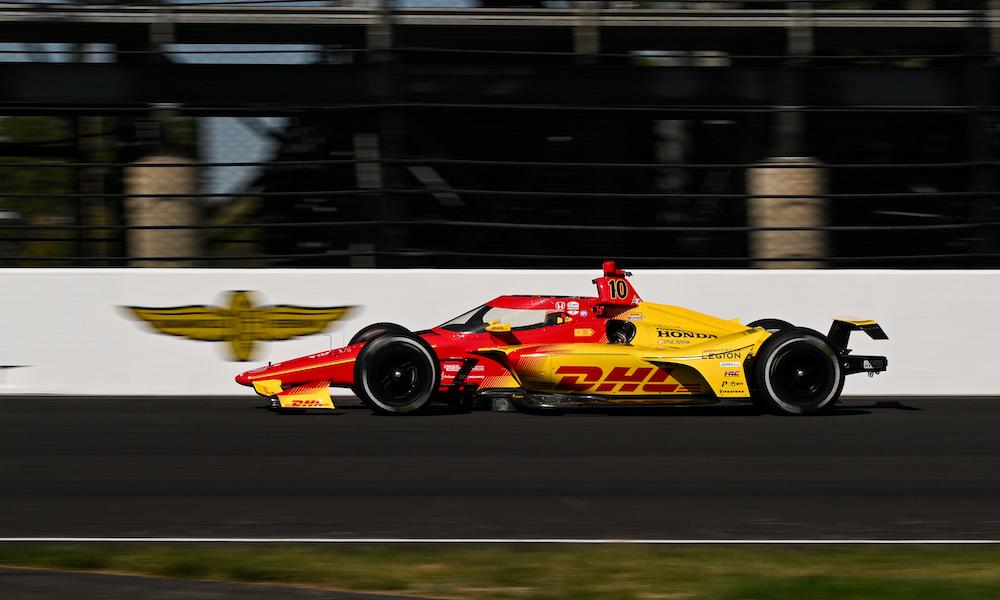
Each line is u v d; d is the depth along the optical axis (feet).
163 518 60.18
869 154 147.84
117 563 50.57
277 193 123.44
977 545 55.47
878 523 60.29
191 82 132.05
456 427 91.91
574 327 102.42
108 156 148.66
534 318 102.94
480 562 51.29
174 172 130.00
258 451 80.28
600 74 137.18
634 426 93.09
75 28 139.54
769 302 122.31
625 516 61.41
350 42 147.23
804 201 132.57
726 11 138.62
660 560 51.88
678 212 145.18
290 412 101.19
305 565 50.44
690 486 69.21
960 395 120.06
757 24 139.64
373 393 98.02
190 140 129.80
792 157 131.54
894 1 142.72
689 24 141.28
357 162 123.34
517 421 95.66
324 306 120.06
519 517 60.95
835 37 149.18
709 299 122.31
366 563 50.93
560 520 60.34
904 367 120.67
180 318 117.91
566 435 87.97
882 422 96.27
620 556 52.65
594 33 140.77
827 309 122.01
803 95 133.49
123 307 117.39
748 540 56.34
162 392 117.29
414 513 61.72
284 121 134.31
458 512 61.98
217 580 48.08
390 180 124.67
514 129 142.72
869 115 138.72
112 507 62.75
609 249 147.02
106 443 83.66
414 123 140.97
